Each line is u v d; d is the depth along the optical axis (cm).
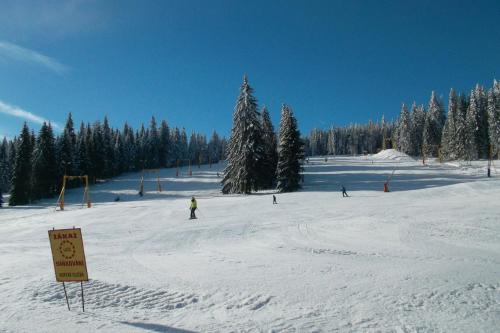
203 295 850
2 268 1133
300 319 695
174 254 1470
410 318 688
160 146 11088
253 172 4922
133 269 1141
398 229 1859
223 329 654
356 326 656
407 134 10650
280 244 1639
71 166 6875
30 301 798
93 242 1909
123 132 10881
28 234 2455
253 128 4997
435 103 10619
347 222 2186
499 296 806
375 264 1161
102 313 743
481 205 2594
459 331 628
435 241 1563
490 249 1389
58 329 651
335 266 1141
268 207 3356
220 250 1547
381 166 8106
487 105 8712
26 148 5869
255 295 841
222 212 3169
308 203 3503
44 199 6197
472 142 8244
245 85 5059
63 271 768
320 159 11019
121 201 5450
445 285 891
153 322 692
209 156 14000
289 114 5100
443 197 3409
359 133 16775
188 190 6331
